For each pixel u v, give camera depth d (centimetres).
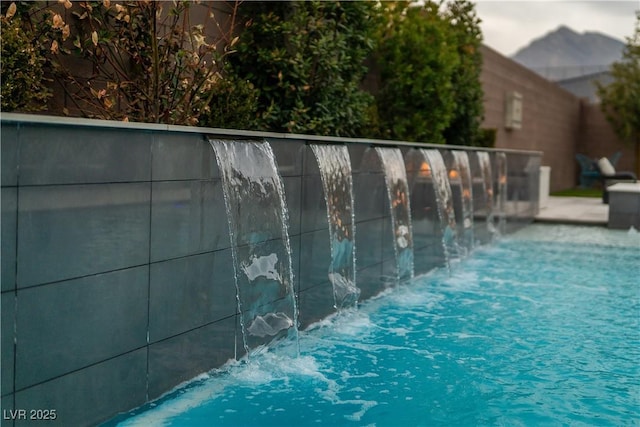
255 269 453
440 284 731
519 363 475
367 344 511
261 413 377
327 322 559
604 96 2397
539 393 420
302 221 515
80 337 321
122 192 341
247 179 439
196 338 403
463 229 886
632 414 390
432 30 1002
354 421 371
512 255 927
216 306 418
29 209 291
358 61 814
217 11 671
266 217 460
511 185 1136
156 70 521
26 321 293
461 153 873
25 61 425
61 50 486
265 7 720
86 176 319
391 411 386
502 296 680
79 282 319
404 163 700
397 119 985
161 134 364
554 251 965
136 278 354
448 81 1024
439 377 444
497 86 1623
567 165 2419
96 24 529
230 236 424
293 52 728
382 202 655
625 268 841
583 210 1446
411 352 494
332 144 558
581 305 647
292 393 408
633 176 1612
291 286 489
